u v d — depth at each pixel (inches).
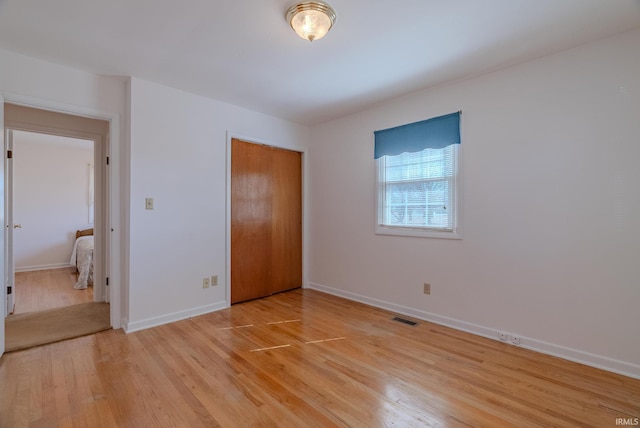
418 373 80.0
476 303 105.3
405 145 123.3
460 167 108.6
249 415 63.6
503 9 69.6
